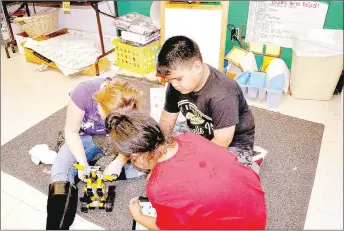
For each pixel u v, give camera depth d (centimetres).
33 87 296
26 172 199
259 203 111
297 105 265
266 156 211
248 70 280
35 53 325
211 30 269
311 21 272
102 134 181
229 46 313
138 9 334
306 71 256
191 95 144
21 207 177
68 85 300
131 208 141
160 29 290
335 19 265
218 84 138
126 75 308
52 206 154
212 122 150
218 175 106
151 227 136
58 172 166
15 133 237
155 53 309
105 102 136
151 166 109
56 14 343
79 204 176
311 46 248
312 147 218
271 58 291
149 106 255
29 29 333
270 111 256
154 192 105
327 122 245
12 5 360
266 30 289
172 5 269
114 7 335
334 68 250
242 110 157
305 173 197
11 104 272
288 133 232
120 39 307
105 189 173
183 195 103
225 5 258
